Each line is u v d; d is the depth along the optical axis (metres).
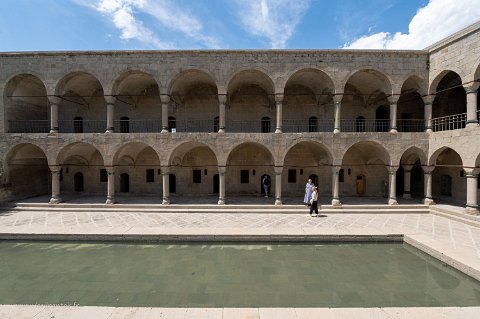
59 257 11.16
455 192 20.44
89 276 9.48
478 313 6.35
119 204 19.09
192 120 23.52
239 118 23.55
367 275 9.49
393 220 15.73
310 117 23.47
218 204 18.98
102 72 18.67
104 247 12.24
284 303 7.75
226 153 18.64
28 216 16.92
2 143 19.09
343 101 23.31
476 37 15.17
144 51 18.38
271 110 23.41
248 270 9.91
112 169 19.02
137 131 23.69
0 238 13.00
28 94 21.58
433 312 6.41
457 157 20.16
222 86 18.44
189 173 23.86
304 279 9.20
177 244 12.66
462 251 10.46
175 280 9.16
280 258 11.02
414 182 24.36
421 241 11.52
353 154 23.59
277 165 18.55
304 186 23.80
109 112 18.86
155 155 23.94
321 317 6.24
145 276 9.46
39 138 18.91
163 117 18.84
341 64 18.28
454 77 19.69
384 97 22.19
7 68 18.98
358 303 7.74
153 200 21.06
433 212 17.50
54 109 18.95
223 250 11.93
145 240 12.81
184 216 17.00
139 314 6.38
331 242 12.73
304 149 23.69
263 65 18.39
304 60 18.28
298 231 13.23
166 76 18.58
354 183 23.64
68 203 19.56
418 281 9.04
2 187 19.33
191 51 18.25
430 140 18.42
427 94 18.38
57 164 19.05
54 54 18.64
